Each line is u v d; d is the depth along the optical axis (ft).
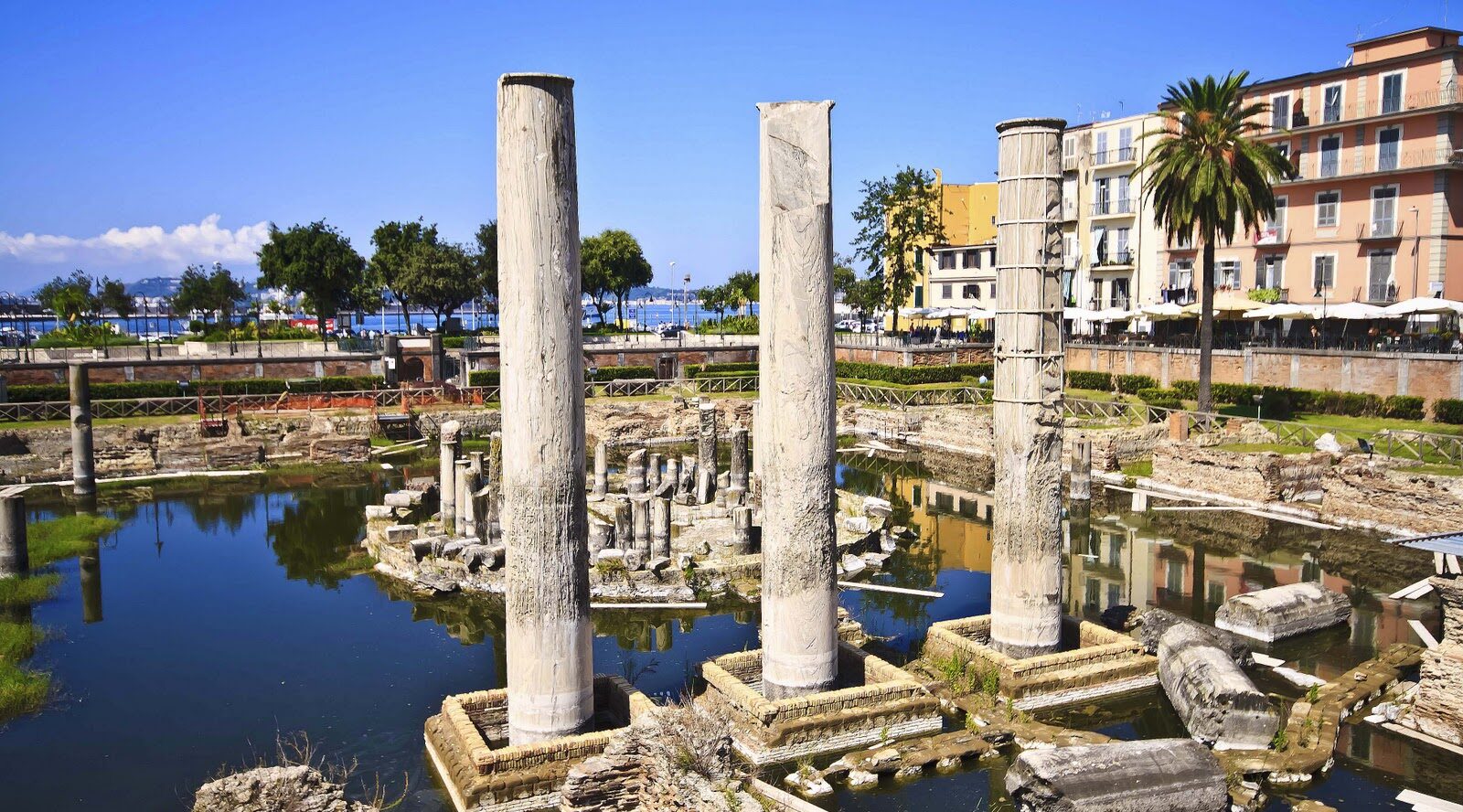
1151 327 234.17
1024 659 69.36
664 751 46.57
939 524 133.28
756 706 60.18
